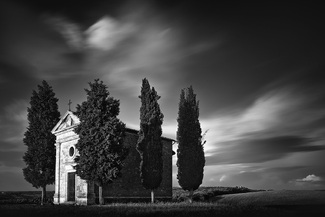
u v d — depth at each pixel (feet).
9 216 82.79
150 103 137.18
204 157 142.00
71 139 136.56
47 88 163.32
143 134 133.90
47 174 150.92
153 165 130.93
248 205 108.58
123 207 100.07
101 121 120.78
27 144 156.25
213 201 137.69
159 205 110.22
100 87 124.06
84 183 122.62
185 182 137.59
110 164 116.06
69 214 84.89
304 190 146.30
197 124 143.84
